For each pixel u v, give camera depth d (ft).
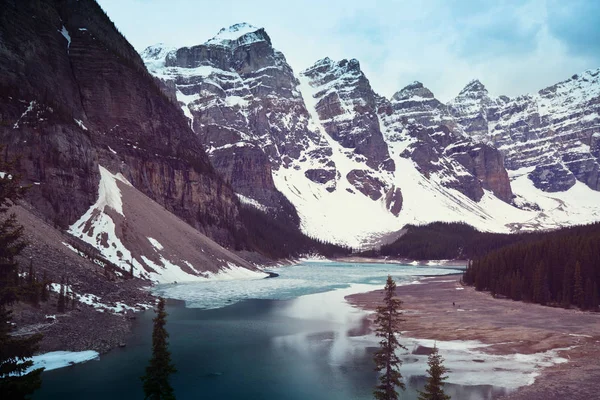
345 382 133.28
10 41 373.81
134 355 147.84
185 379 134.41
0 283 69.05
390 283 104.42
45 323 155.53
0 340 66.18
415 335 193.98
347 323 219.61
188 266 375.25
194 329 199.52
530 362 153.07
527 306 280.51
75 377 127.13
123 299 224.74
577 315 246.68
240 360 153.99
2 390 63.93
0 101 327.88
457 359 156.76
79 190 348.59
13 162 72.49
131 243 341.82
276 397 121.49
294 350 167.53
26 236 226.99
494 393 123.85
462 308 271.28
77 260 247.91
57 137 346.13
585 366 148.25
